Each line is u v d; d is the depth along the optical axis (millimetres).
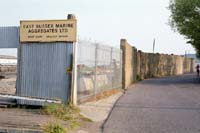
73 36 12602
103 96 17594
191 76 48938
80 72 13523
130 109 13281
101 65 17516
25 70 12938
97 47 16500
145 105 14453
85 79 14383
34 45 12859
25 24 12867
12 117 10102
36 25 12758
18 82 13000
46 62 12805
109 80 19578
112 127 9898
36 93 12867
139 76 37094
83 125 10188
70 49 12648
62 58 12711
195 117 11547
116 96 18406
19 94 12969
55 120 9930
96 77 16375
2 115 10391
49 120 9805
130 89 23938
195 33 33844
